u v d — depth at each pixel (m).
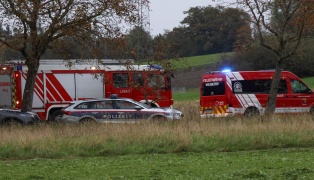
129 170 18.73
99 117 37.50
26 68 43.62
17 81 43.44
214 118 33.22
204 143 26.97
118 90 45.62
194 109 52.53
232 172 17.31
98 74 45.00
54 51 42.81
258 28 40.78
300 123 30.95
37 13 38.44
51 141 26.56
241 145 27.16
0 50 41.50
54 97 44.19
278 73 40.41
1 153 25.16
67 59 43.34
